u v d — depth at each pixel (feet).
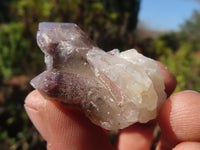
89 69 0.19
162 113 0.19
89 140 0.21
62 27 0.19
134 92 0.18
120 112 0.19
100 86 0.19
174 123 0.19
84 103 0.19
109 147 0.22
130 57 0.20
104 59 0.19
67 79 0.18
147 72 0.19
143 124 0.25
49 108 0.20
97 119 0.19
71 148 0.21
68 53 0.18
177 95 0.20
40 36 0.19
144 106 0.18
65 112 0.20
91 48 0.20
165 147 0.22
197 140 0.19
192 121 0.19
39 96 0.21
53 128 0.20
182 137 0.19
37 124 0.21
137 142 0.25
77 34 0.19
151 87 0.18
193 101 0.19
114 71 0.18
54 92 0.18
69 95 0.18
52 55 0.18
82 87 0.19
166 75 0.24
